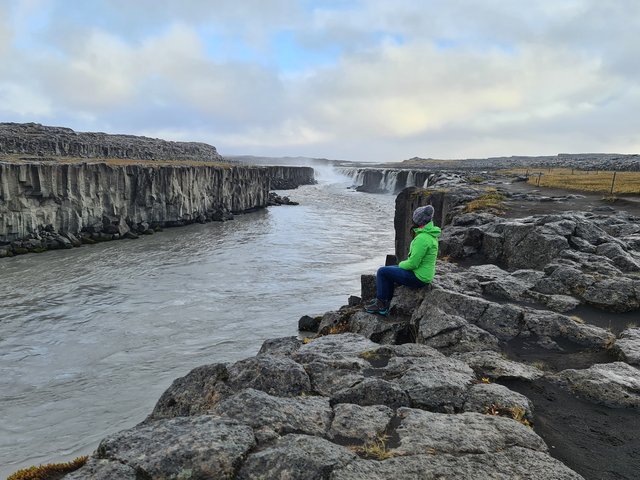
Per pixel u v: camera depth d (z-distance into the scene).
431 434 5.22
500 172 84.38
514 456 4.84
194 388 6.98
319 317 22.44
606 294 10.75
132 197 58.03
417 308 10.47
